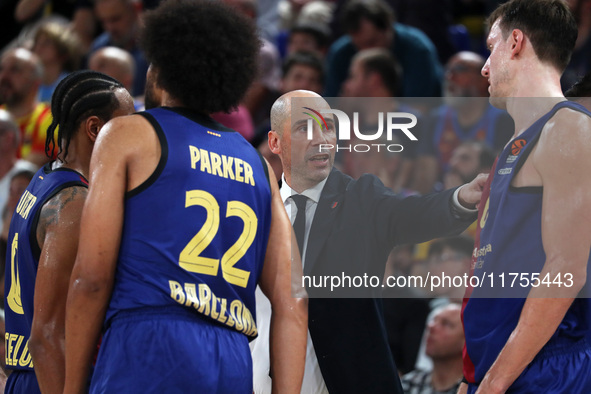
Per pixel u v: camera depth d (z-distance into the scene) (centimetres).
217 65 745
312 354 906
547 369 757
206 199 720
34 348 773
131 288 699
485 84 1797
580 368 766
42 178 844
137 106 1558
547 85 788
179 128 732
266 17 2702
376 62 1816
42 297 775
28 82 1788
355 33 2020
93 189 703
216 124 767
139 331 689
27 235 812
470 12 2548
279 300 777
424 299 1170
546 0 797
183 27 741
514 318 771
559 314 736
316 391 901
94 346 719
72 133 840
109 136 720
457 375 1152
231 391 713
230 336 727
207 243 714
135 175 709
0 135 1605
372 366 887
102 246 694
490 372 755
